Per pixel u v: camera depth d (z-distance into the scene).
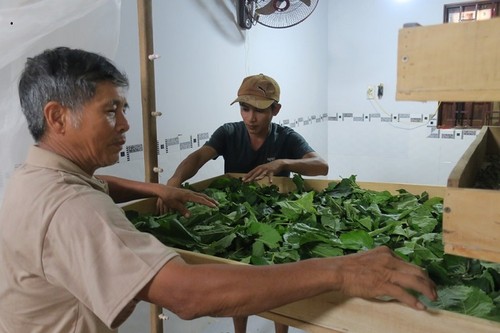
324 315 0.81
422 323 0.70
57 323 0.78
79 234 0.65
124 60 1.71
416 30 0.54
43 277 0.71
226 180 1.62
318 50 3.55
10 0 1.00
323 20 3.60
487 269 0.87
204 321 2.19
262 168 1.57
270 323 2.14
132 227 0.70
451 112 3.29
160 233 1.11
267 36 2.79
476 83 0.51
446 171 3.39
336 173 3.90
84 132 0.76
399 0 3.35
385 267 0.66
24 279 0.73
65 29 1.11
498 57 0.49
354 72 3.65
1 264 0.75
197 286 0.63
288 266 0.66
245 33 2.55
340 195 1.44
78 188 0.71
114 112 0.79
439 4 3.22
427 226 1.11
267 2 2.31
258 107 1.70
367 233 1.02
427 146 3.43
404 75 0.56
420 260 0.93
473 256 0.58
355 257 0.68
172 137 2.01
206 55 2.22
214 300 0.63
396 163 3.60
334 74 3.75
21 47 1.03
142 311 1.79
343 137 3.82
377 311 0.74
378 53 3.52
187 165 1.65
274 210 1.35
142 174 1.86
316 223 1.15
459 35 0.51
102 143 0.78
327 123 3.87
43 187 0.71
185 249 1.06
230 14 2.39
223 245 1.07
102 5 1.17
